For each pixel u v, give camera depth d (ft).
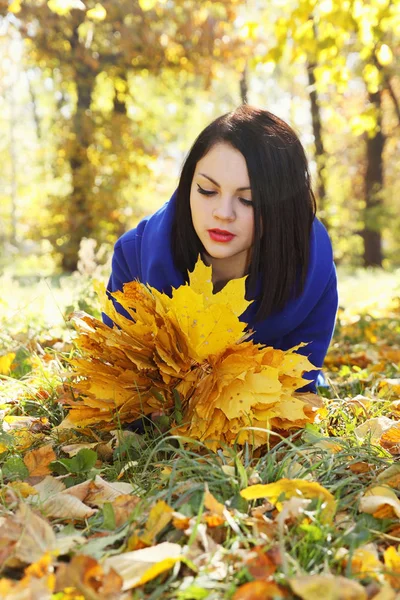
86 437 7.14
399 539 4.83
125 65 43.55
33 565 4.10
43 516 5.20
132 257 8.52
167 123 66.13
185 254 7.72
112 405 6.76
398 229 63.10
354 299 25.75
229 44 43.88
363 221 57.47
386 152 71.82
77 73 43.55
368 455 6.12
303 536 4.72
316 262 7.84
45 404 7.95
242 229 7.12
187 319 6.30
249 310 7.77
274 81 77.00
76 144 45.16
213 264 7.83
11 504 5.22
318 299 8.07
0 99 64.49
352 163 73.46
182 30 42.11
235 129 7.02
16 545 4.42
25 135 107.55
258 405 6.34
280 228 7.24
